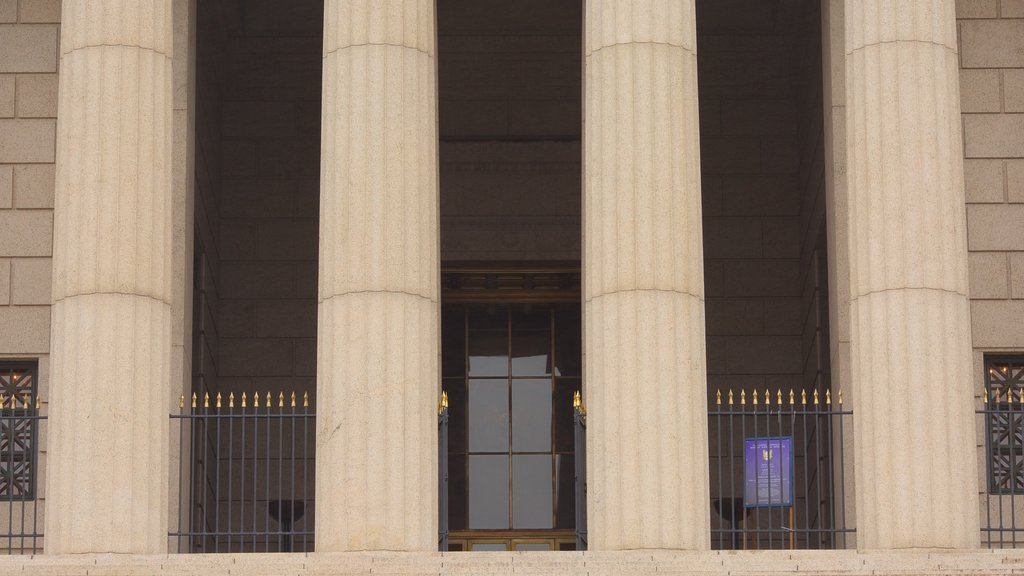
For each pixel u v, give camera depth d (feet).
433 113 87.81
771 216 122.93
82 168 85.97
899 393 83.82
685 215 85.15
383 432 82.89
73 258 85.35
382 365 83.56
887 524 82.94
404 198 85.40
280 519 93.15
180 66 98.53
